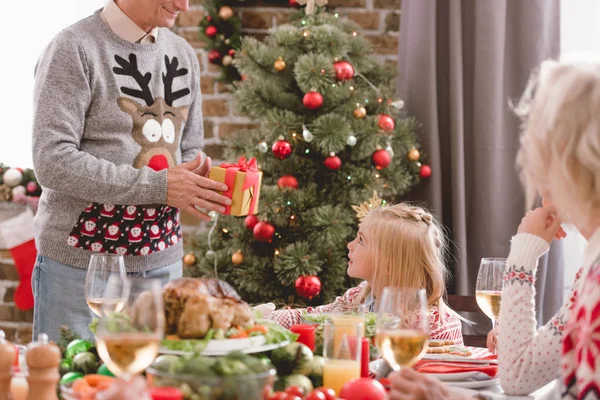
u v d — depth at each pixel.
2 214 2.87
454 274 2.82
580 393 0.89
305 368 1.12
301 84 2.60
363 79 2.79
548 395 1.22
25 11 3.10
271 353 1.13
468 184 2.88
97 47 1.89
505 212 2.83
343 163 2.71
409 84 2.89
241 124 3.12
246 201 1.77
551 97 0.97
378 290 1.91
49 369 0.97
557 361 1.18
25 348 1.21
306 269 2.52
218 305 1.10
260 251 2.70
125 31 1.93
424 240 1.88
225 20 2.99
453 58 2.83
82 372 1.11
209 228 2.85
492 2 2.79
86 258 1.88
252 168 1.78
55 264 1.89
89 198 1.81
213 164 3.14
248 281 2.63
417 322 1.09
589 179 0.94
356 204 2.61
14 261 2.90
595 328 0.88
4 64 3.10
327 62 2.56
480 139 2.82
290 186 2.58
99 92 1.89
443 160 2.91
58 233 1.88
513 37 2.83
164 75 2.02
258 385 0.84
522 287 1.23
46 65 1.85
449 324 1.84
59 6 3.10
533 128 0.99
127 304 0.96
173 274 2.03
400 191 2.79
